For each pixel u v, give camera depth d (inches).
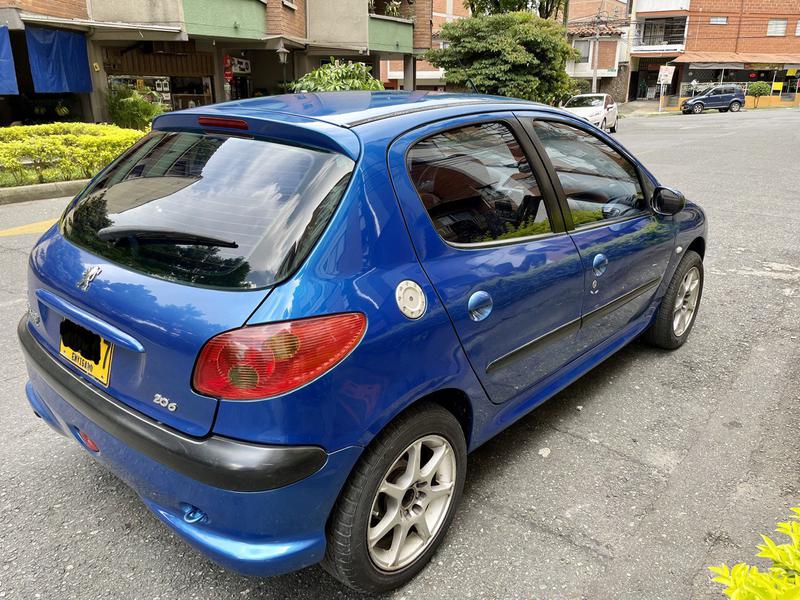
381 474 82.2
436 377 88.0
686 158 588.7
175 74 644.7
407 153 91.4
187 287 77.3
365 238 81.7
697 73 2078.0
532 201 112.7
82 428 88.4
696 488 114.8
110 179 103.7
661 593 90.9
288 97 109.8
